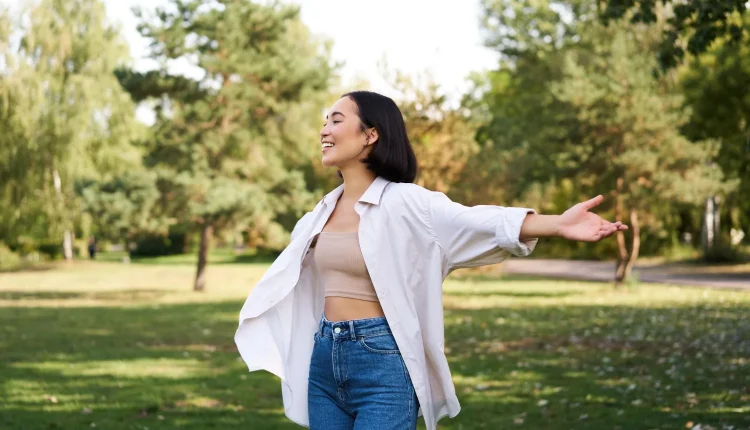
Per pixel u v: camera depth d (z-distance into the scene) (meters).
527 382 8.46
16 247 44.25
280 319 2.94
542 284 27.89
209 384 8.55
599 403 7.20
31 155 34.50
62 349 11.70
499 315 16.77
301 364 2.93
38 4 34.97
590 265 40.25
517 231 2.44
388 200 2.71
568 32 30.53
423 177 17.30
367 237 2.69
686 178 21.83
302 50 32.75
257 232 24.69
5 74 34.25
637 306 18.55
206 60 22.47
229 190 22.88
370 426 2.62
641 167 21.34
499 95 40.19
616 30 23.75
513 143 26.22
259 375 9.19
